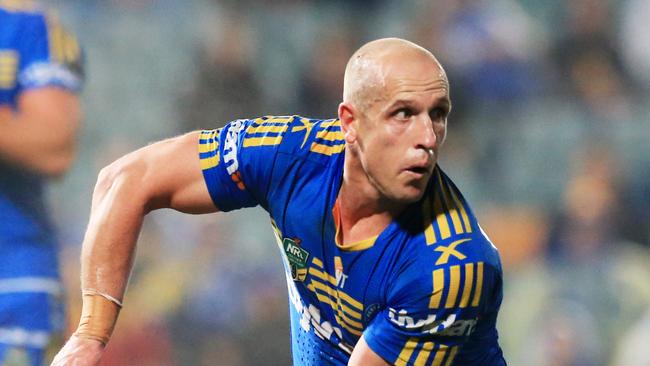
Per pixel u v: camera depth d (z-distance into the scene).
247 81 33.81
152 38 35.44
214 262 28.59
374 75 10.31
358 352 11.32
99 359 11.18
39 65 13.45
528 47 36.97
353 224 11.08
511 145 34.00
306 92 34.69
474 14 36.22
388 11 38.12
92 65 34.28
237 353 27.36
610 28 37.38
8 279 13.76
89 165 31.64
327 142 11.31
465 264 10.60
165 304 27.55
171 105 33.88
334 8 37.78
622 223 31.22
